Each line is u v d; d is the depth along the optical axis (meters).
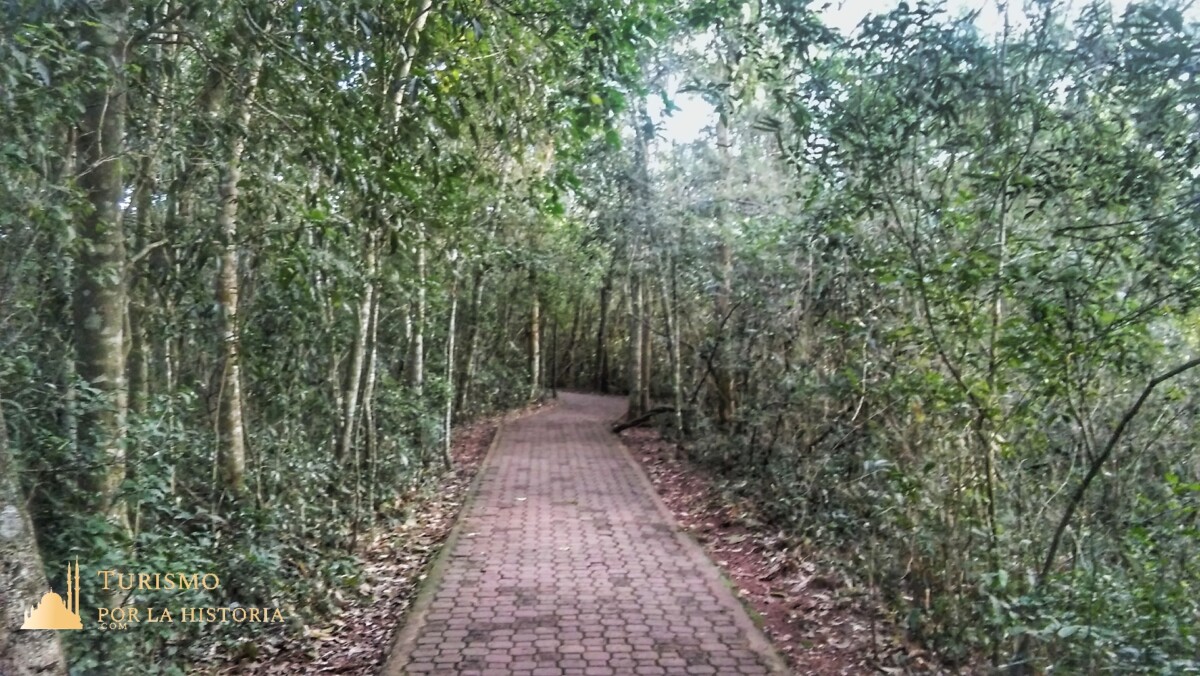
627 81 7.35
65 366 4.45
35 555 2.68
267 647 5.36
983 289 4.84
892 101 5.41
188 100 5.80
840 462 7.25
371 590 6.75
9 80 3.55
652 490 10.91
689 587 6.55
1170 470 4.93
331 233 5.26
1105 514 4.92
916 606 5.32
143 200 5.55
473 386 18.69
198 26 5.16
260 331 6.68
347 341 8.18
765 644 5.34
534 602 6.18
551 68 6.82
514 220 15.34
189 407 6.09
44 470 4.00
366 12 5.05
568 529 8.62
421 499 10.31
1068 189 4.96
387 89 5.63
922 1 5.09
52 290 4.55
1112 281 4.44
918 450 5.63
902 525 5.48
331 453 8.32
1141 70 4.62
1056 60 4.96
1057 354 4.40
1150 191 4.63
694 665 5.00
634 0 7.39
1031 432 5.11
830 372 7.85
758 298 10.44
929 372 5.07
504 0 6.16
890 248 5.86
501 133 6.50
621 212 13.91
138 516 4.79
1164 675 3.42
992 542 4.77
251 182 5.63
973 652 4.82
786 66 6.40
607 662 5.04
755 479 9.84
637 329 17.67
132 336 5.43
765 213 11.21
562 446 15.12
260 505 6.59
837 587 6.33
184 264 5.73
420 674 4.86
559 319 26.41
